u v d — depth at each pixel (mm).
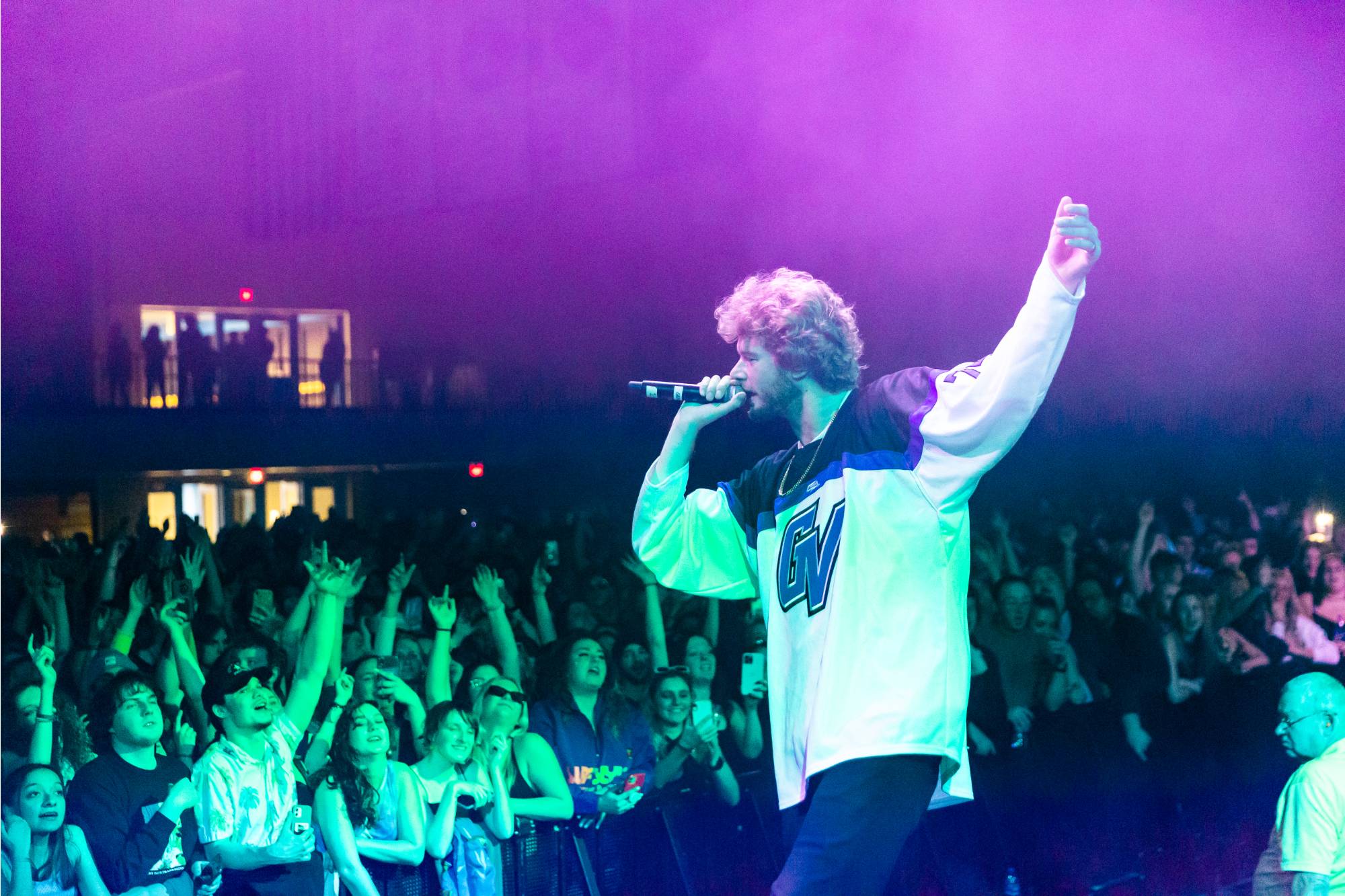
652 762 4715
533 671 5230
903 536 2201
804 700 2248
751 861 4766
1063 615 5977
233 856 3861
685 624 5527
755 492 2473
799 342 2332
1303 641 6309
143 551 6906
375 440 16078
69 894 3750
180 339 15320
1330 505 9891
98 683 4617
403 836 4090
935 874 4875
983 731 5223
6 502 14336
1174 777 5531
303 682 4332
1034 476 11914
